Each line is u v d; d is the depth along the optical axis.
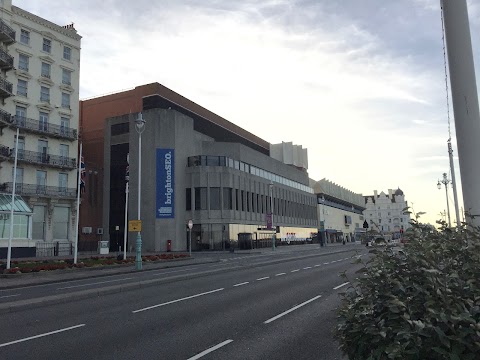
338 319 4.15
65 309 11.54
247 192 65.06
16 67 47.41
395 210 168.00
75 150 53.19
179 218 57.03
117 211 58.69
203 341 7.68
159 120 57.19
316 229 96.56
